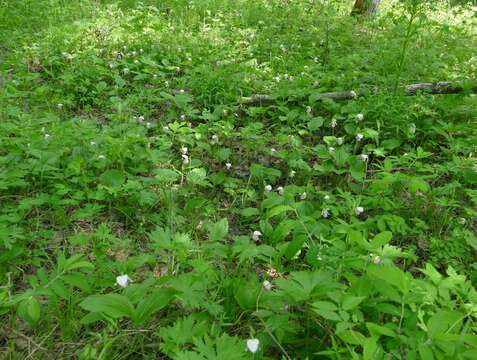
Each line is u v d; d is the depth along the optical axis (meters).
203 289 2.49
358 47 7.90
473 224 3.96
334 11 10.12
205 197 4.13
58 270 2.51
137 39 7.57
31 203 3.38
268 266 3.15
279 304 2.51
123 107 5.29
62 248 3.30
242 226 3.83
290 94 5.76
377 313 2.37
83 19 8.08
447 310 2.18
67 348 2.52
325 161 4.48
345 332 2.04
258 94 6.11
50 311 2.69
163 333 2.20
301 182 4.45
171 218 3.60
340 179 4.43
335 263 2.63
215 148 4.82
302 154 4.78
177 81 6.39
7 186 3.60
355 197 4.07
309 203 3.64
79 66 6.34
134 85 6.23
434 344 2.00
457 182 4.04
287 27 9.01
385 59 6.82
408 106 5.29
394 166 4.75
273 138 4.91
